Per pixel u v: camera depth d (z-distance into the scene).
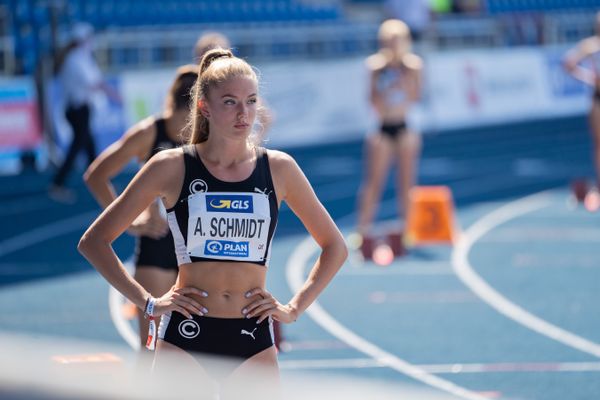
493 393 15.62
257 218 9.23
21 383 3.59
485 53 60.41
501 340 18.98
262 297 9.23
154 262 12.74
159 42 52.53
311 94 53.31
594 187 35.50
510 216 33.78
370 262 27.08
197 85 9.36
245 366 9.13
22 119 44.59
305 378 3.88
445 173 44.28
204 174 9.17
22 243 30.30
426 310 21.56
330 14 62.19
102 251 9.14
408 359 17.78
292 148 52.03
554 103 63.78
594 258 26.77
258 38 56.62
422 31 56.62
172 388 3.85
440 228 29.27
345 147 52.00
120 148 13.09
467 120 59.66
